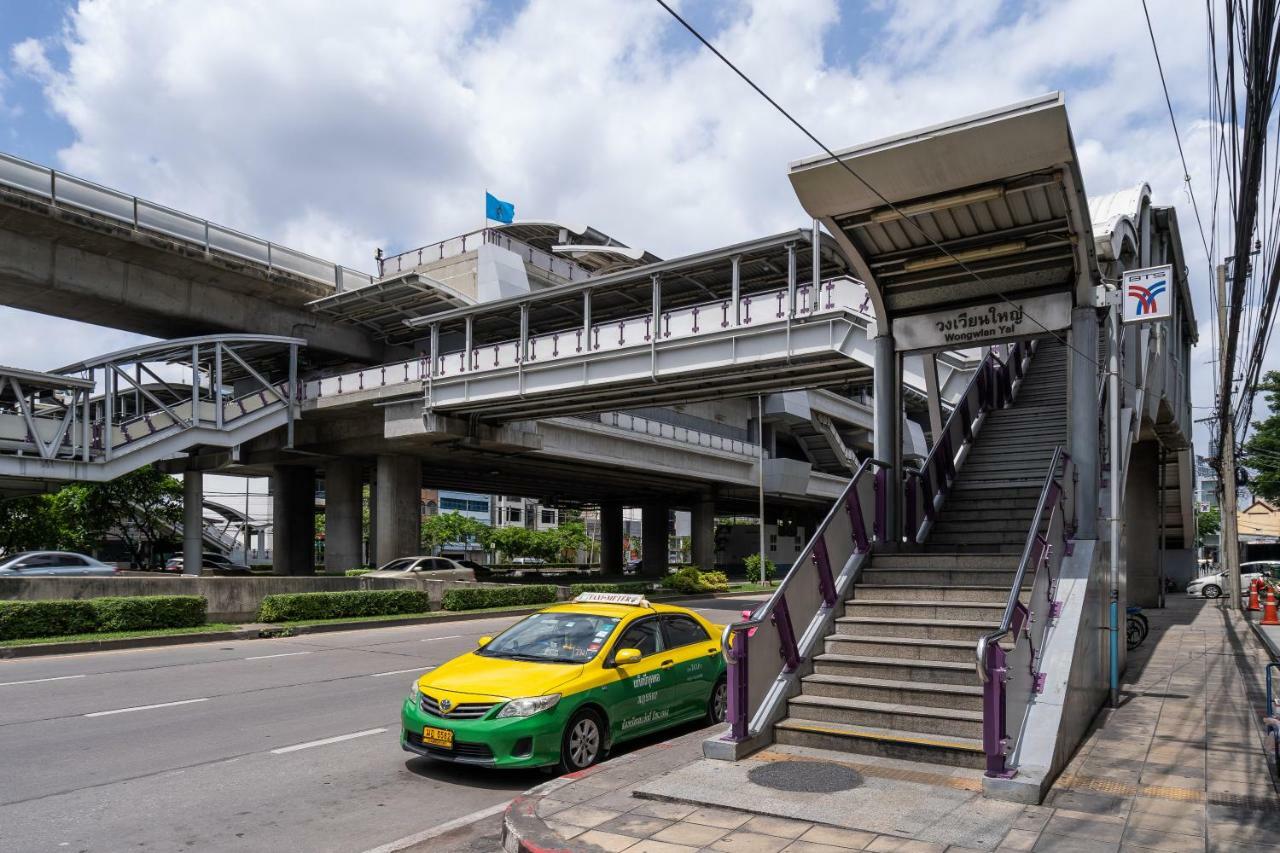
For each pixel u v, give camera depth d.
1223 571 40.09
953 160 8.84
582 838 5.68
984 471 14.79
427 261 46.66
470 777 7.98
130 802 7.14
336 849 6.09
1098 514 10.59
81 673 14.21
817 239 24.55
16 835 6.32
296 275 40.22
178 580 21.25
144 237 34.06
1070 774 7.21
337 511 44.19
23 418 30.08
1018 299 11.02
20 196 30.39
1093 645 9.50
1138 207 18.05
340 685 13.10
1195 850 5.41
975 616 9.06
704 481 56.56
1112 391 11.10
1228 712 9.95
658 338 27.41
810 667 8.80
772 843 5.54
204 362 40.97
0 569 24.41
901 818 5.99
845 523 10.48
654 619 9.39
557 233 57.34
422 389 34.84
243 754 8.80
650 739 9.33
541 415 35.38
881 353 11.70
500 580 57.28
